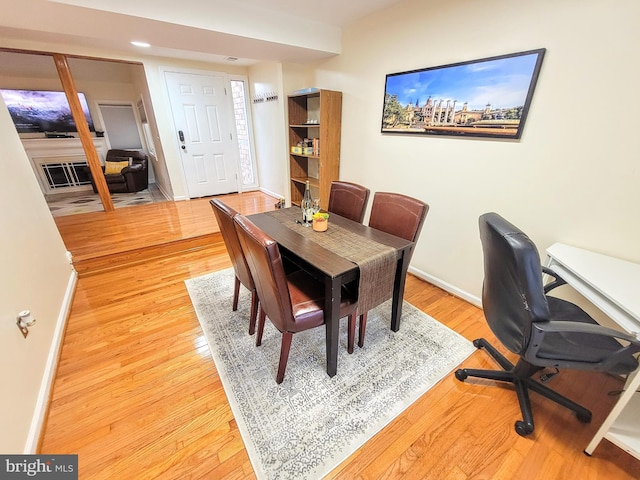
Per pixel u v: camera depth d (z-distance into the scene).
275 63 4.03
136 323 2.03
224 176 5.12
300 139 3.71
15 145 2.03
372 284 1.50
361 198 2.16
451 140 2.11
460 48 1.92
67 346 1.81
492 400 1.47
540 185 1.72
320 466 1.18
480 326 2.02
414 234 1.74
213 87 4.57
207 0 2.01
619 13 1.30
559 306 1.45
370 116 2.73
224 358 1.73
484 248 1.27
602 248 1.55
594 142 1.48
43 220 2.17
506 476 1.15
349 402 1.45
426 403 1.45
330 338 1.47
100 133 5.64
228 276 2.67
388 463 1.20
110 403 1.44
